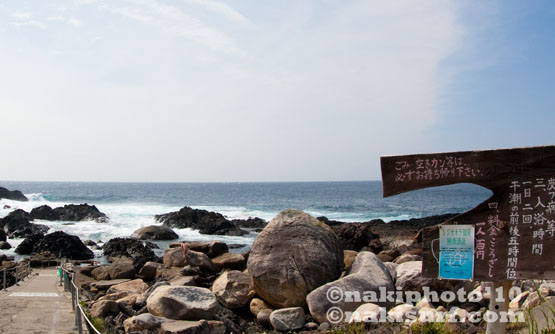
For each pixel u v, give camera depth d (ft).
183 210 145.18
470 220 16.96
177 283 45.37
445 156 17.01
